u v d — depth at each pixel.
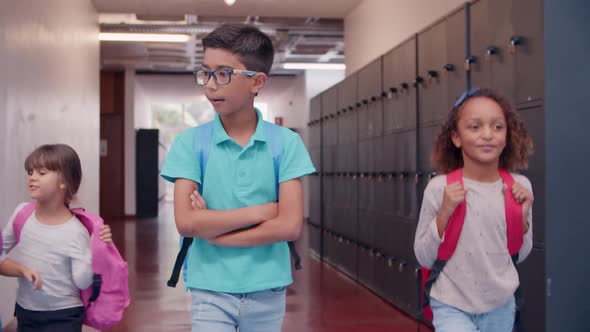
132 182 14.95
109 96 14.78
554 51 2.80
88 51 7.21
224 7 7.73
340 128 6.89
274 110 18.50
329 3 7.31
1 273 2.09
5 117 4.07
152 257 7.89
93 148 7.52
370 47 6.71
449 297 1.87
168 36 10.14
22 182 4.49
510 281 1.85
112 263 2.13
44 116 5.14
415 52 4.42
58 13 5.68
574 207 2.82
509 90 3.10
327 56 12.10
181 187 1.71
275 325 1.76
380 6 6.29
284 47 11.16
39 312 2.13
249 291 1.68
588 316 2.82
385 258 5.15
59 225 2.16
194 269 1.72
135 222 13.52
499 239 1.85
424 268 2.00
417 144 4.38
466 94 1.93
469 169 1.89
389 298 5.06
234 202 1.71
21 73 4.46
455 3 4.24
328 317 4.57
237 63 1.65
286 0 7.38
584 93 2.83
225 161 1.71
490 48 3.24
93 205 7.45
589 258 2.83
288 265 1.78
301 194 1.73
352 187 6.32
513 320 1.93
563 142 2.81
